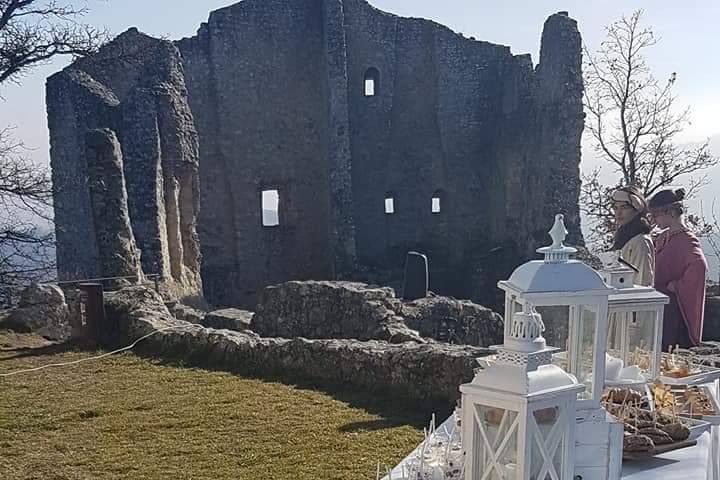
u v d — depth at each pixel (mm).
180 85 18156
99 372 9344
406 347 8117
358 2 25109
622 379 3629
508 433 2484
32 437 6609
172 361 9836
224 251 23688
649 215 5113
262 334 12859
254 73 23906
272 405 7543
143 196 15594
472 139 26141
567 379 2574
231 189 23703
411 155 25875
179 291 16719
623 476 3018
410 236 25953
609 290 2967
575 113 21047
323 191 24516
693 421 3584
